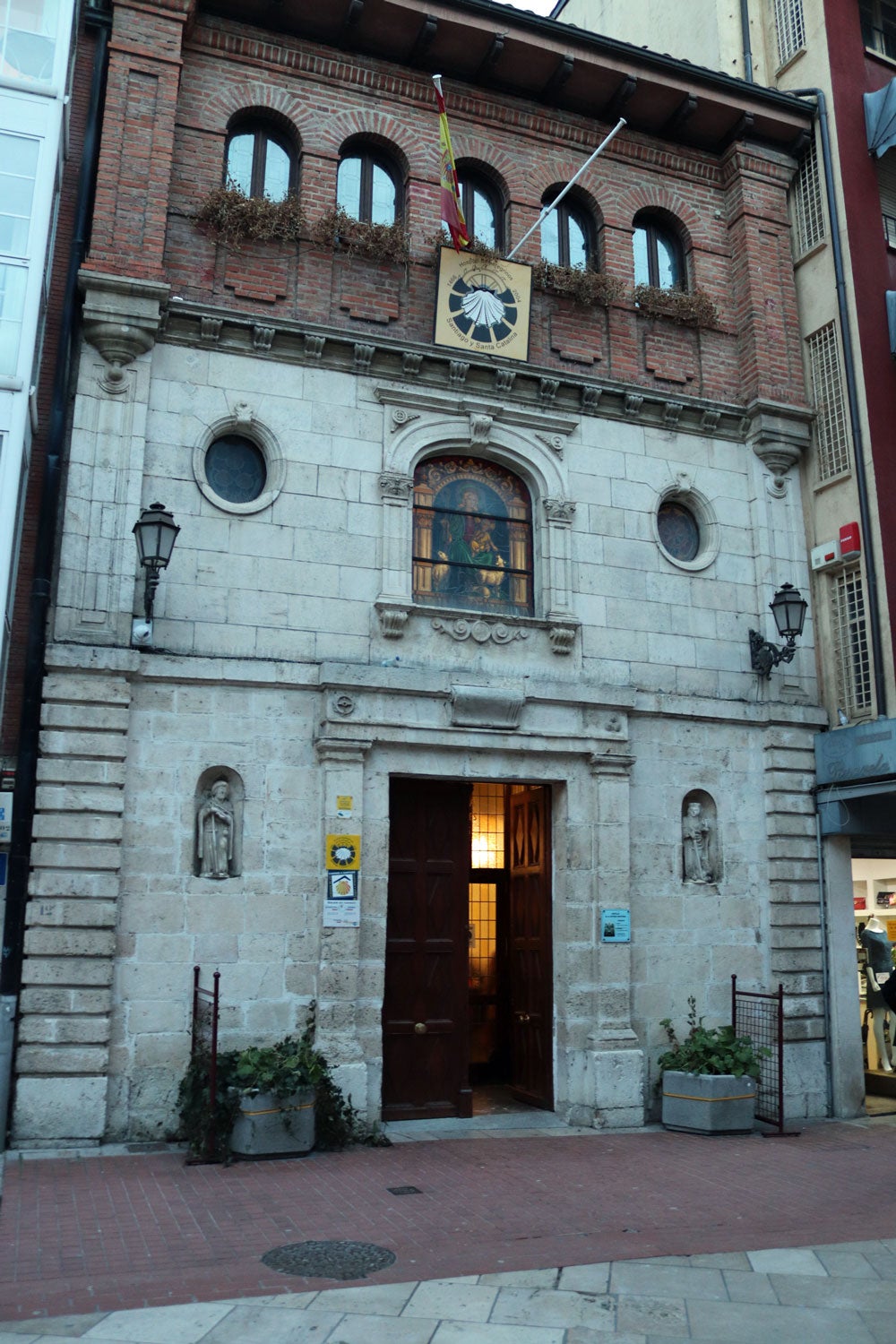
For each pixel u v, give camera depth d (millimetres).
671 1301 6379
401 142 13438
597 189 14430
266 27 12953
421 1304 6277
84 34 12172
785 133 15188
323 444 12211
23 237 10289
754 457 14469
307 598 11789
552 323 13742
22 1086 9836
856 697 13859
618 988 12141
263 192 12883
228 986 10727
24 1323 5863
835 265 14406
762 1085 12648
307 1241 7418
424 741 11812
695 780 13258
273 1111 9852
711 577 13930
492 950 14633
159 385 11617
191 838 10859
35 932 10047
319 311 12547
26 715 10430
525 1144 10859
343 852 11227
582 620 13016
